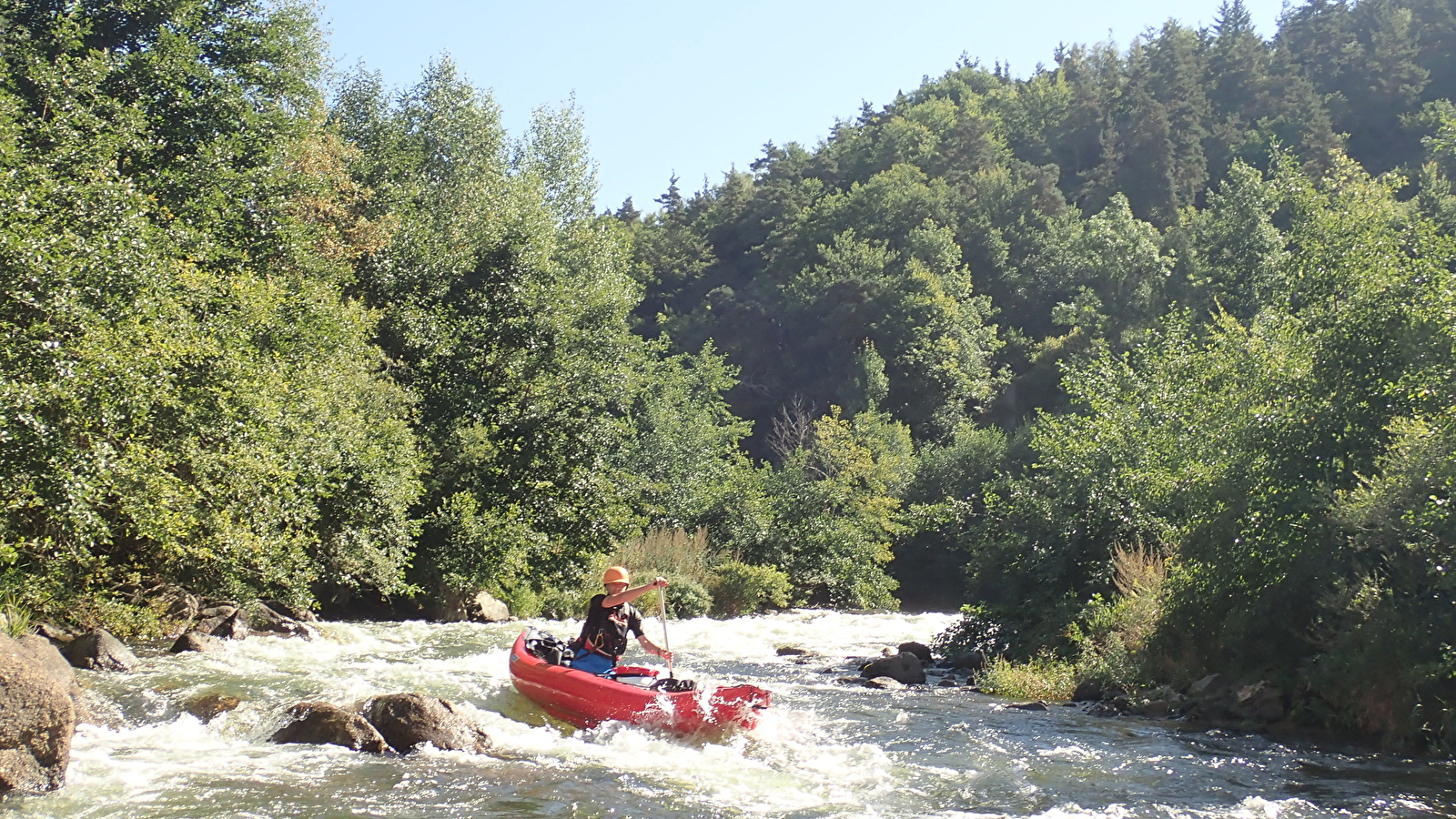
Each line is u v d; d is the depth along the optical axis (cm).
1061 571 1570
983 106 10269
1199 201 7369
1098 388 2073
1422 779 809
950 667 1630
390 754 788
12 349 1095
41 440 1081
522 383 2545
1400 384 1112
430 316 2462
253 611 1579
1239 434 1220
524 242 2678
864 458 3828
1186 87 8238
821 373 6831
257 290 1678
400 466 1973
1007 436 5272
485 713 939
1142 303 5053
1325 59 8431
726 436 4519
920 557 4381
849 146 9612
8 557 1075
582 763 786
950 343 5953
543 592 2455
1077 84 9919
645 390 3500
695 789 723
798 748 880
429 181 2986
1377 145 7188
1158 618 1257
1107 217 5506
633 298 3362
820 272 6888
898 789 747
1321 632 1061
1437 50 7650
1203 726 1048
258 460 1409
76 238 1240
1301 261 1706
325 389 1759
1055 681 1326
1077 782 785
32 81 1802
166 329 1295
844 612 3159
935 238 6750
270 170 2139
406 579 2167
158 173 1905
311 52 2644
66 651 1127
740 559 3278
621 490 2670
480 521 2238
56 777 670
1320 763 864
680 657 1645
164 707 921
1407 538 981
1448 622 942
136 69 2016
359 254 2395
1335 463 1141
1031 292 6881
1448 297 1102
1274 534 1120
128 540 1472
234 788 681
